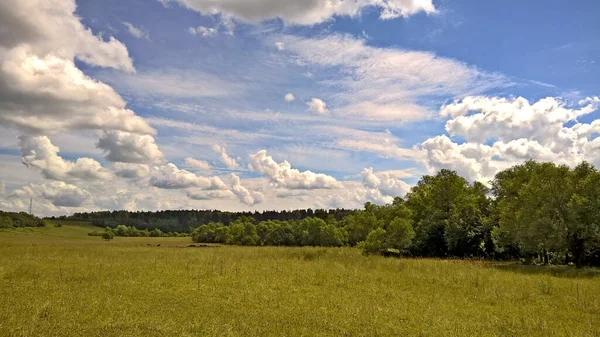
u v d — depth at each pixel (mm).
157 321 9703
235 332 9109
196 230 117688
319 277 18312
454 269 23938
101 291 13125
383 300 13445
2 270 16453
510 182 41031
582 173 34219
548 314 12188
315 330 9680
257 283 16078
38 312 9906
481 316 11625
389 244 41062
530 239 33781
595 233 30484
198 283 15328
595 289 17344
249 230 99000
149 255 28078
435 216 51688
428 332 9719
